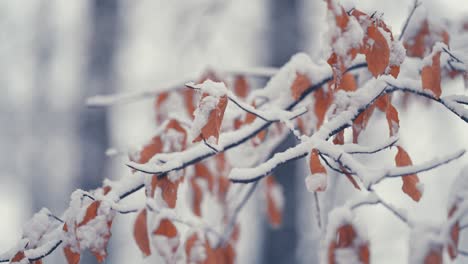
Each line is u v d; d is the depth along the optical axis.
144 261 2.73
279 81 3.12
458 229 2.41
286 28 9.79
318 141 2.38
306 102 3.27
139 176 2.67
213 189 3.55
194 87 2.38
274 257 9.50
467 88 2.87
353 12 2.37
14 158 15.76
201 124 2.30
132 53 12.30
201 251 3.04
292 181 9.66
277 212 4.18
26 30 15.12
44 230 2.61
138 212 2.74
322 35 2.37
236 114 3.21
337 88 2.49
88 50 12.08
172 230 2.77
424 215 7.82
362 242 2.38
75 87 12.98
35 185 15.67
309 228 8.95
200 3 10.41
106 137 11.73
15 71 15.44
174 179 2.73
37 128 15.23
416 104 3.75
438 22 3.13
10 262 2.55
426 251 2.37
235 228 3.85
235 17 9.88
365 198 2.48
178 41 10.50
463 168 2.51
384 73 2.39
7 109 15.67
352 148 2.38
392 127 2.52
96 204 2.54
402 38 3.12
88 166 11.56
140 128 12.68
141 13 12.02
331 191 3.57
